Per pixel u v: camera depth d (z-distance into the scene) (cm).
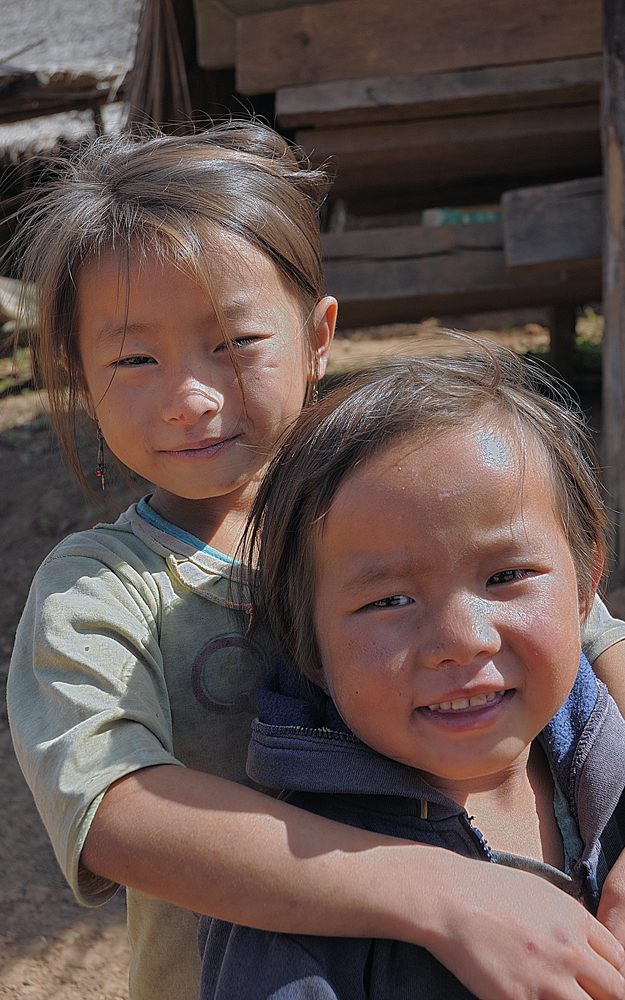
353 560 104
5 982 243
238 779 129
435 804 111
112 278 127
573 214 420
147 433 129
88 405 145
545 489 110
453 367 118
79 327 136
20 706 122
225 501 140
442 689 101
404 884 100
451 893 100
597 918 114
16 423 624
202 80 536
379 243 464
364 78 439
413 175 507
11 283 417
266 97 570
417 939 97
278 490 117
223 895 101
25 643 129
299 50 443
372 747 109
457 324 919
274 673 127
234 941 104
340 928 99
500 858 113
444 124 453
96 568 129
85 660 117
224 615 130
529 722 106
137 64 496
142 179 135
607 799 121
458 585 102
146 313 127
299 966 99
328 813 112
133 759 108
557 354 646
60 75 725
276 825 104
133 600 127
